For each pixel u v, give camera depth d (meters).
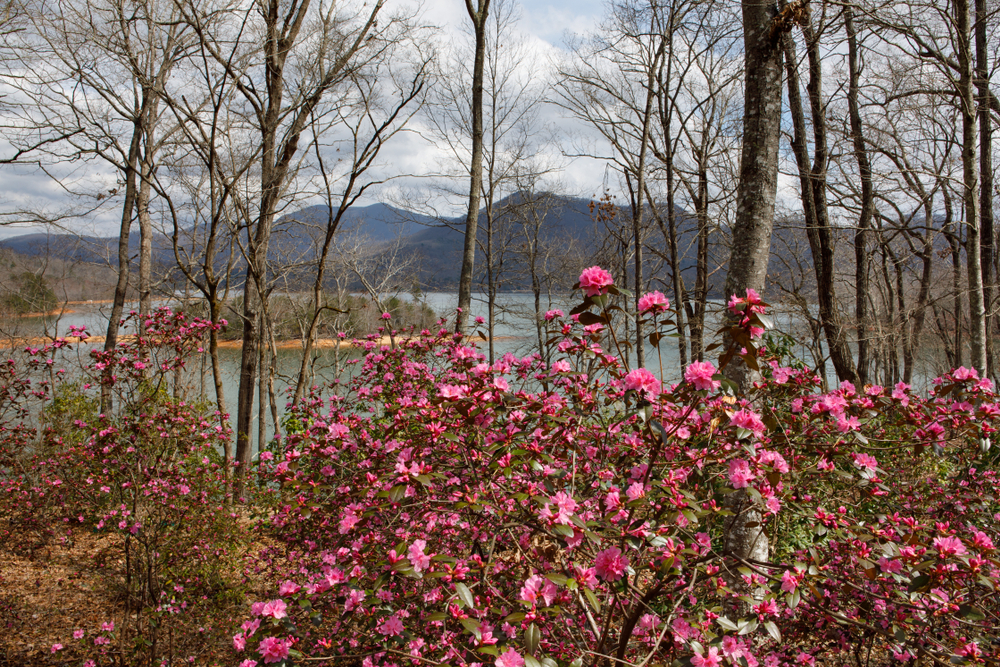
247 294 7.96
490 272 15.13
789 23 3.88
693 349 7.67
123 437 3.95
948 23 7.75
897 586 2.17
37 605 4.52
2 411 5.49
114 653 3.76
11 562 5.18
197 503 4.05
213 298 7.05
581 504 2.39
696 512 1.94
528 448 2.22
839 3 5.39
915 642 2.23
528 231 18.25
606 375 2.69
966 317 12.25
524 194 16.81
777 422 2.28
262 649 2.08
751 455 2.06
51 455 5.00
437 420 2.51
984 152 10.03
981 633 2.28
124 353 4.25
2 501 5.38
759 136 4.05
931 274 12.96
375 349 5.36
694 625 2.02
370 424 3.66
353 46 8.00
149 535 3.90
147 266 10.30
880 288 15.16
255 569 4.30
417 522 2.57
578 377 2.61
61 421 6.01
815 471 2.39
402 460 2.39
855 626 2.24
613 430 2.69
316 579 3.10
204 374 10.66
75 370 6.92
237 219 8.17
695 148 12.96
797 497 2.46
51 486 5.00
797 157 9.45
